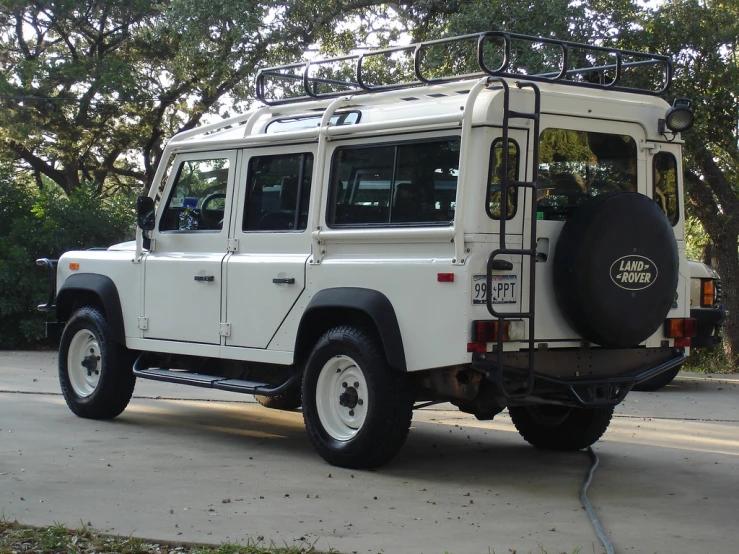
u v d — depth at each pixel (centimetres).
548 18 1554
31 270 1806
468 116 638
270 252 773
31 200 1914
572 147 686
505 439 866
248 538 511
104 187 3531
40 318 1795
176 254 850
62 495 608
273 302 755
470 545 509
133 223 1898
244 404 1049
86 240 1847
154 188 876
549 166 674
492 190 643
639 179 717
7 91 2684
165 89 3047
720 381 1388
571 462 758
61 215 1836
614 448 824
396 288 669
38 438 812
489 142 641
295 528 539
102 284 901
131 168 3422
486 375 632
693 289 1172
